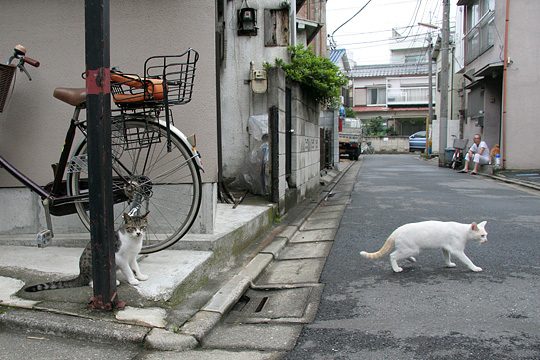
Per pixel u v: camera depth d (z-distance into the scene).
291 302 4.04
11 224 4.77
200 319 3.37
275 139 7.28
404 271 4.69
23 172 4.68
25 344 3.00
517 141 14.91
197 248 4.53
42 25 4.63
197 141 4.67
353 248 5.71
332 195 10.83
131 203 4.02
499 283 4.21
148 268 4.00
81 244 4.59
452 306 3.70
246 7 8.92
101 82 3.10
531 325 3.29
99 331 3.05
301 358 2.93
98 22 3.08
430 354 2.91
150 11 4.61
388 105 39.53
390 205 8.95
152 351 2.98
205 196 4.73
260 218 6.26
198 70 4.62
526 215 7.52
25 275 3.80
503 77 14.95
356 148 26.19
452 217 7.50
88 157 3.18
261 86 8.70
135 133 4.05
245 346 3.12
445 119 20.30
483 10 17.67
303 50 9.05
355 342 3.13
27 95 4.64
